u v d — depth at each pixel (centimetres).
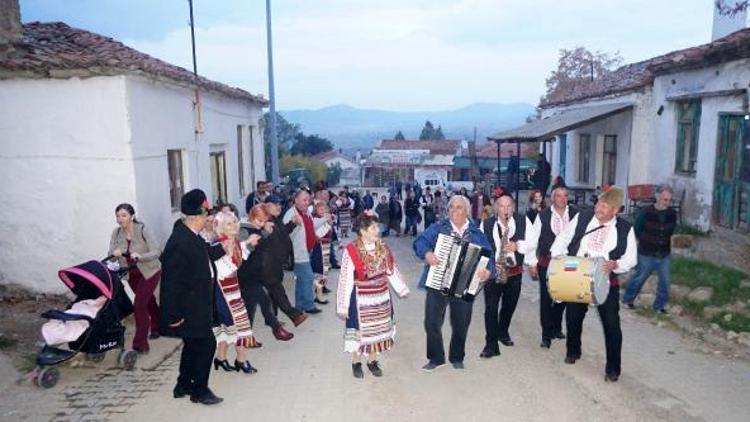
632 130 1450
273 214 768
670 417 475
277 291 689
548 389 536
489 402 510
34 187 824
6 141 816
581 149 1966
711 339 668
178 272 489
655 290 847
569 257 555
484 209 671
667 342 666
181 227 500
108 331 586
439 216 2214
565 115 1852
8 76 793
